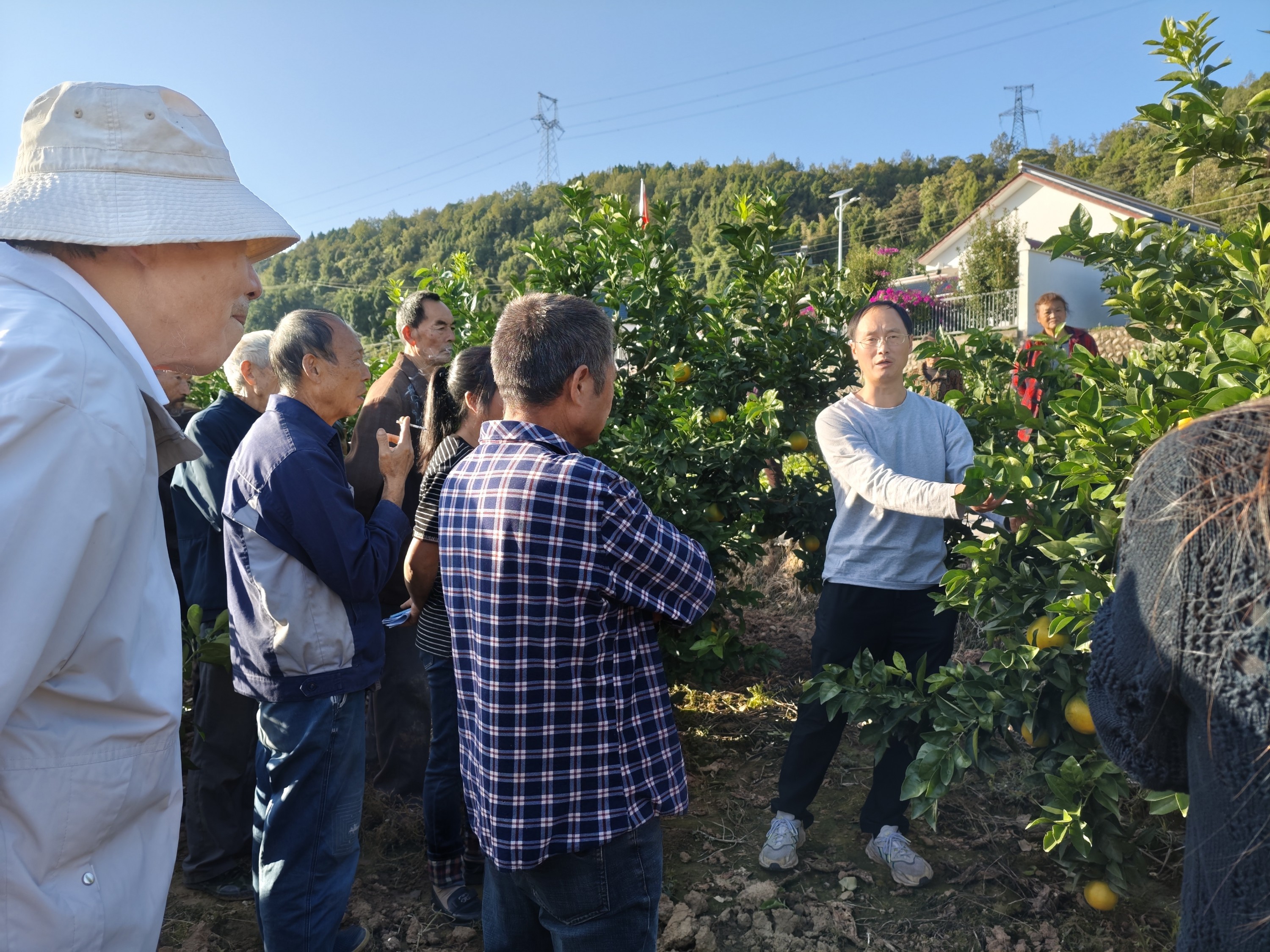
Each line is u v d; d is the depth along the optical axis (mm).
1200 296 2357
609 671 1593
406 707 3516
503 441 1695
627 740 1601
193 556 2922
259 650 2156
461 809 2738
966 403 2904
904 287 30094
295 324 2295
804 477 4500
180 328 1205
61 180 1104
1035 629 2256
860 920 2621
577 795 1559
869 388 2904
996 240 25062
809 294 4434
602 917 1602
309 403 2338
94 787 1004
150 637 1085
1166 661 766
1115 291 2557
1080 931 2508
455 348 4492
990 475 2201
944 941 2506
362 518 2271
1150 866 2795
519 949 1775
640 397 4188
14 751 957
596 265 4133
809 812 3100
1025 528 2227
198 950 2611
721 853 3047
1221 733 703
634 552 1562
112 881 1033
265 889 2170
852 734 3967
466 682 1679
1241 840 692
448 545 1692
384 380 3443
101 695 1021
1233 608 698
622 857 1596
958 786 3387
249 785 3016
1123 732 861
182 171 1168
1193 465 765
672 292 4242
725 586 4527
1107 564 2178
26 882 950
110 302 1155
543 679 1549
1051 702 2387
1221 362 1810
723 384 4082
